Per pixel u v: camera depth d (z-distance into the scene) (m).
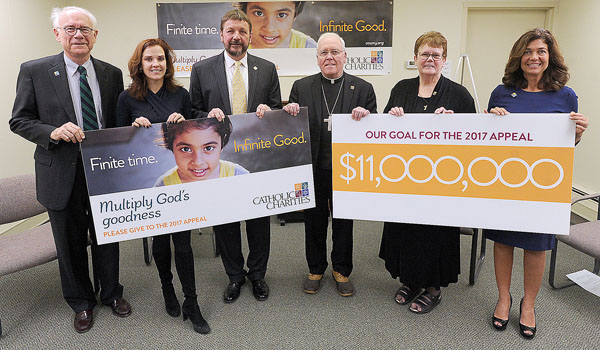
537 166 1.73
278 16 4.28
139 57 1.80
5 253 2.00
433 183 1.89
